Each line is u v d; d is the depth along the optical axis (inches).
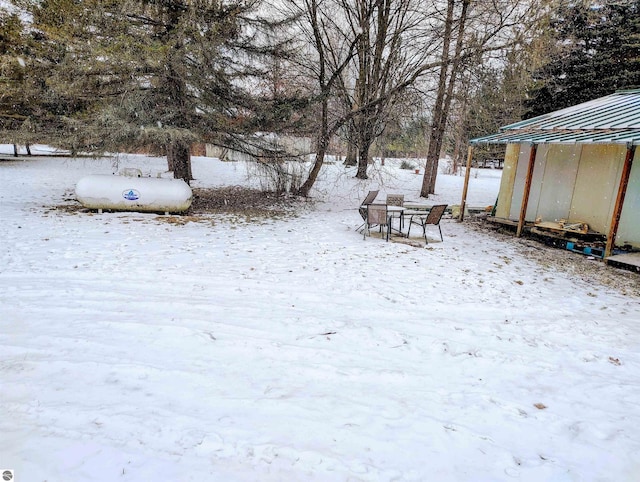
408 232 321.1
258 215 397.1
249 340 129.9
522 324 158.6
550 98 631.8
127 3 331.0
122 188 344.8
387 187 691.4
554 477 79.4
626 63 569.9
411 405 101.1
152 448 79.5
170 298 163.9
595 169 325.7
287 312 155.3
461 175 1054.4
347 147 703.1
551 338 147.7
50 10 439.2
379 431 89.9
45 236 255.4
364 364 120.3
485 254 278.7
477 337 143.9
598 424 97.8
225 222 348.5
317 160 525.0
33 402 91.7
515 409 101.9
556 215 363.3
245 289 179.3
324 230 331.9
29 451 76.1
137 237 268.5
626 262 256.4
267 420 91.1
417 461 81.3
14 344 118.6
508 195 408.8
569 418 99.7
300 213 427.2
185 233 291.9
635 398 110.7
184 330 134.0
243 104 413.7
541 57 430.0
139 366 110.3
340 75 505.7
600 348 141.6
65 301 154.9
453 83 527.8
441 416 97.3
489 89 517.3
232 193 543.5
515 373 121.0
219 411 93.3
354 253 256.7
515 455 85.2
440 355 129.3
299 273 207.5
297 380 109.4
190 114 379.9
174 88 373.7
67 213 339.9
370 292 183.6
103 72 349.4
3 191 454.3
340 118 491.8
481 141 386.0
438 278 212.5
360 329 142.4
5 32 504.7
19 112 562.3
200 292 172.9
